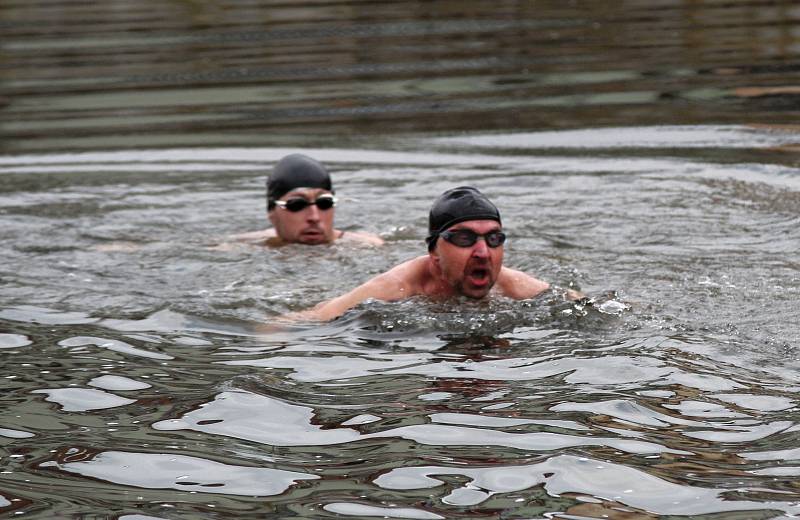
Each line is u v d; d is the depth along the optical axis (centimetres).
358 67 1788
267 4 2436
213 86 1678
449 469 494
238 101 1595
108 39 2042
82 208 1135
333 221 1082
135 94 1638
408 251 956
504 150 1327
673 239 941
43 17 2308
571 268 854
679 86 1602
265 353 670
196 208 1138
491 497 464
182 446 527
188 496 473
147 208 1135
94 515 455
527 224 1016
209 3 2473
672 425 539
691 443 516
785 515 441
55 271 887
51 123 1509
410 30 2102
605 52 1855
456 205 747
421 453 512
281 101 1597
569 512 448
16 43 2017
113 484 486
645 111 1479
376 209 1118
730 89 1576
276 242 995
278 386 609
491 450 514
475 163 1275
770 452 503
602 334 686
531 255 901
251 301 792
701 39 1938
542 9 2325
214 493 475
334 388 605
